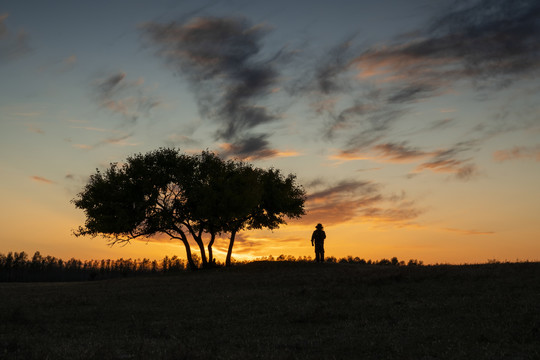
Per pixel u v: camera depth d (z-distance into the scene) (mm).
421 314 16016
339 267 36875
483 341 12109
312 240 41719
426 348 11508
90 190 46031
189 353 11062
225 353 11398
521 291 19047
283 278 29484
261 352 11547
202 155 49719
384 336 13008
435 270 28016
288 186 53688
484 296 18531
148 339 13344
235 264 48469
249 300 20844
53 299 23031
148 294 24094
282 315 16844
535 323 13594
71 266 159625
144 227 47219
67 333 14758
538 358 10328
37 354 11047
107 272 138000
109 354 11062
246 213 46812
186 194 47594
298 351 11734
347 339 12836
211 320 16438
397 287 22594
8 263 134000
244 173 49500
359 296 20734
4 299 23828
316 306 18234
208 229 49781
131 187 45688
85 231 46875
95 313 18469
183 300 21641
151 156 47375
